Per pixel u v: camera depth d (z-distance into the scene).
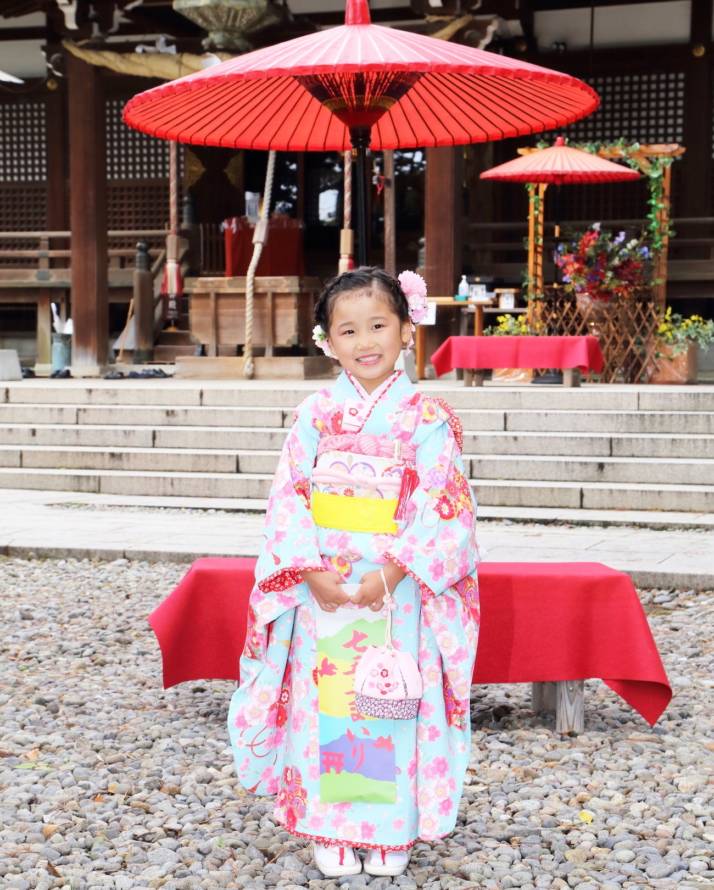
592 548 6.74
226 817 3.26
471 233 16.05
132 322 15.95
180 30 17.23
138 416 10.09
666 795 3.40
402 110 5.74
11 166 18.42
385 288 2.80
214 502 8.62
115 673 4.76
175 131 5.81
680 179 16.30
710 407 9.24
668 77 16.19
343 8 16.59
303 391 10.05
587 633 3.85
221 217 17.98
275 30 15.57
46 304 16.47
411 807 2.78
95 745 3.86
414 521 2.73
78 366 14.56
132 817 3.24
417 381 11.84
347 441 2.78
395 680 2.70
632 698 3.89
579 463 8.48
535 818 3.24
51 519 8.03
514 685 4.61
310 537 2.75
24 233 16.08
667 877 2.87
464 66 4.91
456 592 2.83
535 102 5.59
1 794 3.43
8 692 4.47
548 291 13.15
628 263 12.34
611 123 16.45
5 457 9.74
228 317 13.68
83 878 2.87
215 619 4.00
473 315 14.36
